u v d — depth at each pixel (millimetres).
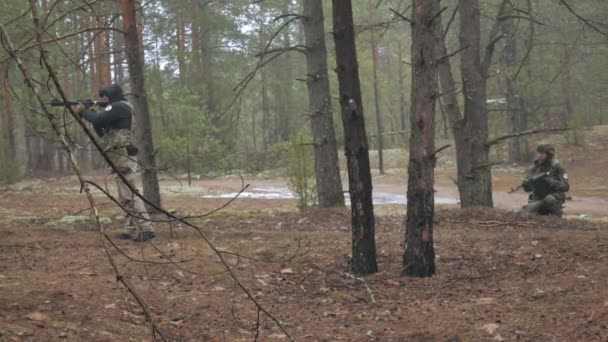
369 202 7074
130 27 9656
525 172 29219
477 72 12250
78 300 5387
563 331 4820
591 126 36250
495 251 8156
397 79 50688
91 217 11445
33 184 26688
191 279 6586
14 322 4613
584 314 5176
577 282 6277
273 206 17016
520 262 7500
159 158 32781
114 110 7859
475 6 12219
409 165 6973
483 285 6574
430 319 5398
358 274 7098
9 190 21953
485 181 12344
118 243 8227
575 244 8242
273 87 44844
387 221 11789
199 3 38750
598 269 6770
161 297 5871
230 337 4961
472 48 12234
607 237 8641
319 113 12734
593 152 30219
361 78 36250
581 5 26266
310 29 12562
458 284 6645
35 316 4805
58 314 4961
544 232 9570
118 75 32188
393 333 5066
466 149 12359
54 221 11078
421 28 6672
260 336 5027
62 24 12469
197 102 35438
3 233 9000
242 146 51875
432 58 6707
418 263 6953
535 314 5312
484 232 9742
